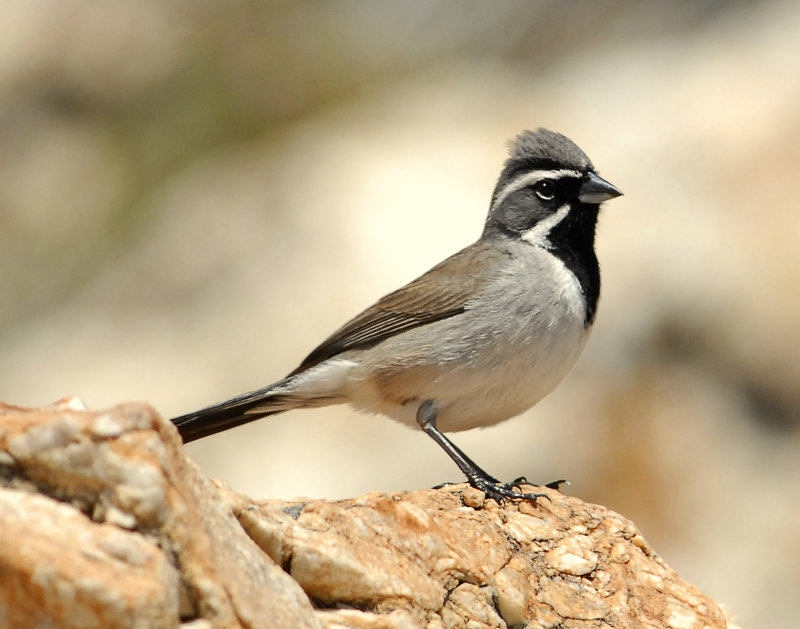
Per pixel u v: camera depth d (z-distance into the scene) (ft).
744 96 55.98
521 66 67.00
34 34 76.13
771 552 44.75
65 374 54.54
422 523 20.25
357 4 73.51
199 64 72.23
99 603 13.17
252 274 53.72
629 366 48.08
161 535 14.47
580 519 23.53
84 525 14.14
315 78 69.97
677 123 55.77
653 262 49.90
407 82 68.28
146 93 72.23
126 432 14.62
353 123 64.49
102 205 66.49
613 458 45.88
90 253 63.62
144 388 51.37
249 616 14.83
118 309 56.90
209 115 69.67
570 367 29.50
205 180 64.69
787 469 46.37
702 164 53.31
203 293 54.49
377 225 53.01
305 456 46.44
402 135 60.75
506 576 20.68
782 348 48.42
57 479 14.57
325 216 54.29
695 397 47.52
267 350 50.16
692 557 44.75
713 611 21.62
